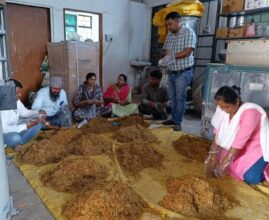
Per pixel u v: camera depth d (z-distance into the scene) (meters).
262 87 2.29
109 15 5.24
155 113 3.71
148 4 5.73
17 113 2.49
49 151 2.22
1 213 1.35
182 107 3.21
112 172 2.00
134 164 2.12
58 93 3.16
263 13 3.72
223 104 1.80
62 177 1.81
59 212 1.50
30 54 4.48
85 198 1.50
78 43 4.08
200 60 4.79
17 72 4.39
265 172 1.89
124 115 3.71
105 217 1.40
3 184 1.35
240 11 3.59
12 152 2.35
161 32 4.28
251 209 1.58
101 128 3.05
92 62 4.31
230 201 1.65
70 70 4.07
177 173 2.03
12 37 4.23
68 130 2.77
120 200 1.49
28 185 1.82
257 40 2.33
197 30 4.62
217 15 4.04
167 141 2.79
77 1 4.75
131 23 5.64
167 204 1.57
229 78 2.54
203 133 2.87
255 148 1.86
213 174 1.97
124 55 5.70
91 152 2.32
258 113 1.78
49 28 4.59
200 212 1.52
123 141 2.66
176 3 4.02
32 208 1.55
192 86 4.82
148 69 5.59
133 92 5.88
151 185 1.83
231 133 1.88
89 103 3.48
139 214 1.48
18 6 4.20
